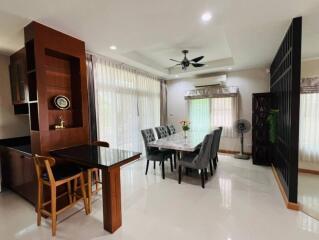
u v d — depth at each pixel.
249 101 5.16
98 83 3.73
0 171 3.11
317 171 3.76
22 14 2.08
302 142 3.85
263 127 4.27
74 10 2.04
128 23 2.38
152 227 2.14
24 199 2.85
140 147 5.03
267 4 1.98
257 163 4.38
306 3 1.96
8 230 2.12
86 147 2.70
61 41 2.57
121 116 4.34
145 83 5.34
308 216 2.31
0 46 2.93
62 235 2.02
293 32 2.30
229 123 5.45
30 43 2.34
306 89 3.74
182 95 6.25
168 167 4.34
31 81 2.41
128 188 3.19
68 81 2.89
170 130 5.07
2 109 3.24
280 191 3.01
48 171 1.99
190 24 2.43
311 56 3.75
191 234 2.02
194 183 3.37
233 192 2.99
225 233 2.03
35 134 2.41
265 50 3.48
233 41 3.03
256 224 2.17
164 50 4.09
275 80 3.91
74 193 2.55
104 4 1.94
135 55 4.22
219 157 5.02
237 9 2.08
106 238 1.97
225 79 5.25
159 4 1.96
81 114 2.86
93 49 3.34
